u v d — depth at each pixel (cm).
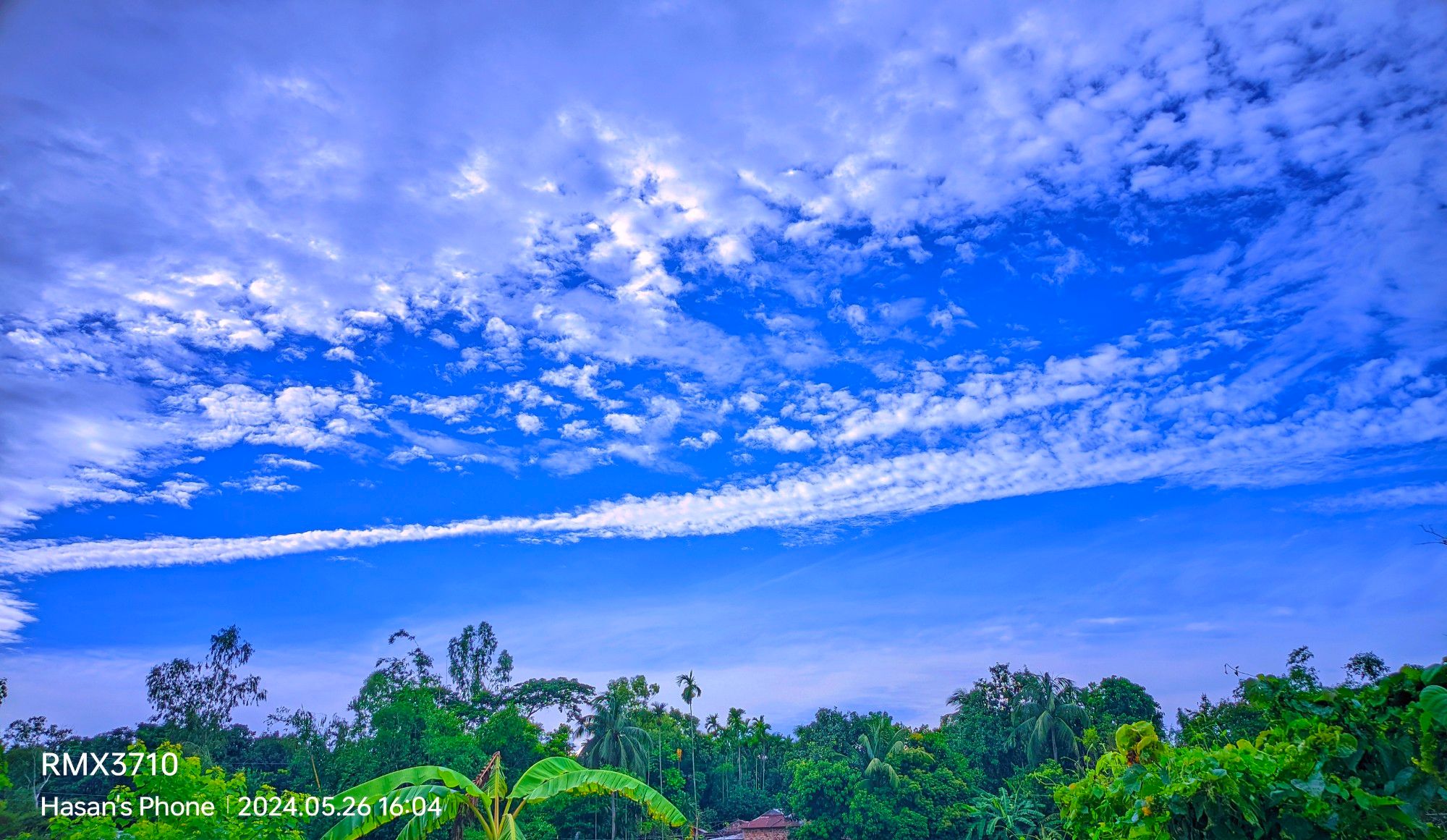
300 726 4903
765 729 8706
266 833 1591
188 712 4503
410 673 5503
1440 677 635
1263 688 761
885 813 5341
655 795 1941
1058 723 6169
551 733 7481
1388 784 624
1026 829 5294
